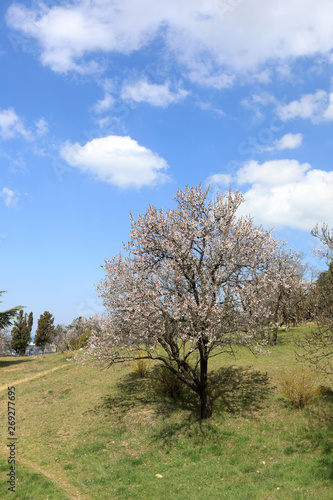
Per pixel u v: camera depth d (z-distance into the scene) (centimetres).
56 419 1945
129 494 1180
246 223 1858
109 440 1634
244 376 2089
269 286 2005
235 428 1570
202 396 1706
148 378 2323
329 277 1552
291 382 1681
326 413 1540
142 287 1709
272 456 1363
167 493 1171
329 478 1138
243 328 1733
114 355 1827
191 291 1728
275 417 1597
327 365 2055
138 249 1892
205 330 1612
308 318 2472
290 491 1095
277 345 2789
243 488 1152
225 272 1770
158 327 1673
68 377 2764
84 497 1169
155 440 1588
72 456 1507
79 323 5097
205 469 1327
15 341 6094
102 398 2150
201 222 1831
